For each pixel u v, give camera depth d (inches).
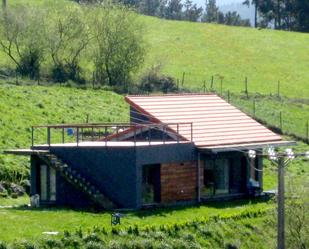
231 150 2655.0
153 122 2704.2
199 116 2800.2
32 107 3368.6
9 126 3056.1
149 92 4042.8
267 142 2790.4
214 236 2263.8
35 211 2315.5
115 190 2482.8
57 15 4259.4
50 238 1982.0
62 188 2529.5
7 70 4069.9
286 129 3826.3
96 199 2436.0
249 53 5369.1
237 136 2760.8
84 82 4062.5
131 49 4188.0
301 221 2261.3
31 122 3189.0
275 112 4077.3
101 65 4178.2
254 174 2812.5
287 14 7760.8
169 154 2544.3
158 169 2524.6
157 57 4987.7
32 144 2635.3
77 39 4210.1
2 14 4188.0
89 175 2522.1
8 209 2341.3
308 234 2250.2
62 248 1973.4
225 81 4749.0
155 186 2527.1
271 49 5502.0
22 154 2559.1
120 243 2048.5
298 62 5319.9
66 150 2564.0
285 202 2308.1
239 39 5615.2
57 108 3454.7
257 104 4173.2
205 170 2664.9
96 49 4185.5
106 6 4318.4
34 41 4136.3
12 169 2687.0
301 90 4788.4
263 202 2679.6
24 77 3954.2
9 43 4254.4
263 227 2402.8
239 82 4773.6
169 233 2177.7
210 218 2335.1
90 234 2042.3
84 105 3599.9
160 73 4522.6
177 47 5295.3
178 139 2613.2
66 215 2260.1
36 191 2578.7
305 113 4175.7
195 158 2618.1
